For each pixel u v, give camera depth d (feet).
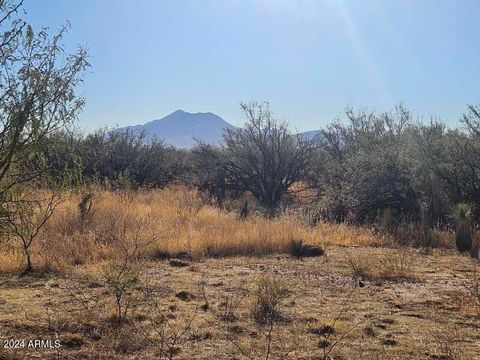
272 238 39.09
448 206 51.31
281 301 22.27
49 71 15.93
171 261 32.37
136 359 15.80
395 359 16.07
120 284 22.03
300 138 75.66
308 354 16.48
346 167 58.23
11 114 15.44
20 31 15.49
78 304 21.59
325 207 56.70
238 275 29.37
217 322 19.67
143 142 94.94
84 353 16.11
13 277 27.04
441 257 38.01
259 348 16.99
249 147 74.95
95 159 77.71
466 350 17.19
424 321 20.74
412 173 53.83
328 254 38.09
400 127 78.13
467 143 51.88
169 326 18.88
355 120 81.71
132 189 71.87
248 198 76.79
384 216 49.16
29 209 16.76
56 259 29.22
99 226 38.91
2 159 15.56
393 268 31.04
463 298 24.21
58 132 16.55
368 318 20.94
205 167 84.17
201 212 52.85
